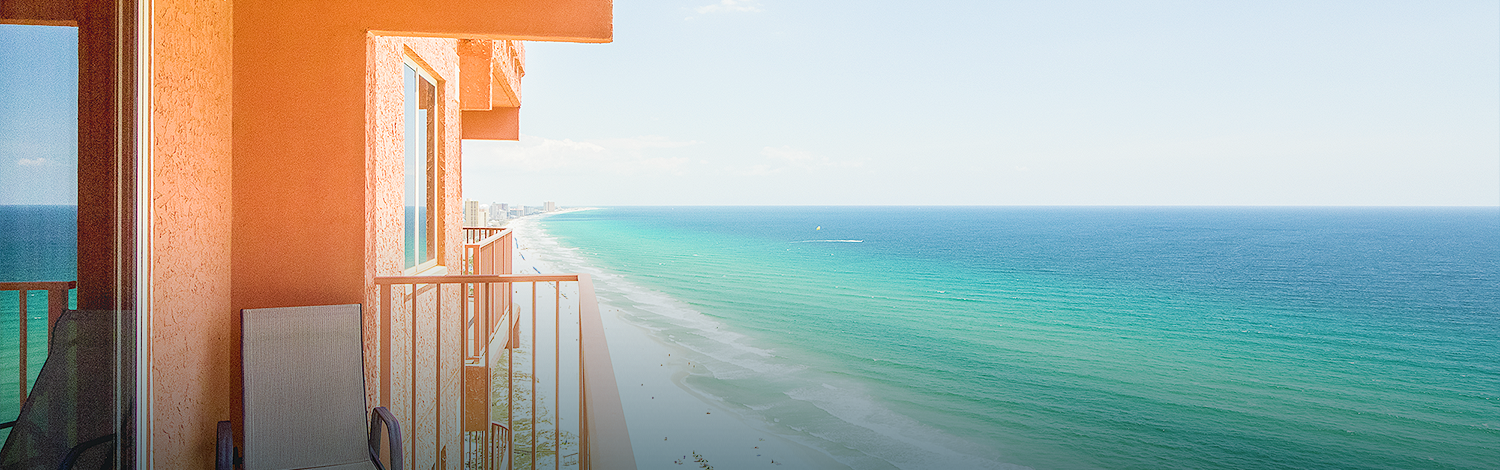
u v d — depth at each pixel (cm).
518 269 5666
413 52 495
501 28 291
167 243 225
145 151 202
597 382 121
